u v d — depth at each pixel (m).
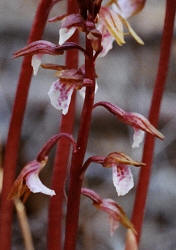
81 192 0.26
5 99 0.44
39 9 0.28
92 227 0.38
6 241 0.29
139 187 0.29
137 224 0.29
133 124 0.25
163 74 0.28
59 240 0.28
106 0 0.44
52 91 0.24
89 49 0.24
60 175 0.28
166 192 0.40
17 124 0.28
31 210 0.38
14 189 0.25
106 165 0.24
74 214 0.25
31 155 0.40
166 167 0.42
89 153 0.44
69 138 0.25
